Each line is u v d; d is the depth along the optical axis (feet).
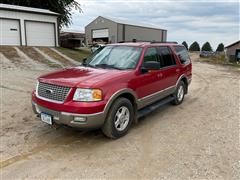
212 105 23.58
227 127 17.19
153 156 12.70
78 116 12.82
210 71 62.34
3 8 70.33
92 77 14.08
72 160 12.26
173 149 13.53
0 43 71.61
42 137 15.03
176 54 22.02
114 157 12.59
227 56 126.00
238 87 35.37
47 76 14.96
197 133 15.98
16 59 54.34
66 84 13.24
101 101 13.29
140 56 16.90
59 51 75.41
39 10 81.20
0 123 17.20
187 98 26.73
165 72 19.49
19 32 75.36
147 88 17.15
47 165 11.75
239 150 13.46
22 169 11.35
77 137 15.14
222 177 10.78
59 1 102.47
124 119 15.29
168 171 11.25
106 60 17.57
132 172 11.16
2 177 10.68
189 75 24.75
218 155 12.85
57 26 85.71
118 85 14.37
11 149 13.34
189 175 10.92
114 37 169.27
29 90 27.48
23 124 17.11
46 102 13.71
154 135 15.57
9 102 22.38
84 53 80.84
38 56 61.72
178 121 18.45
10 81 32.58
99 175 10.89
